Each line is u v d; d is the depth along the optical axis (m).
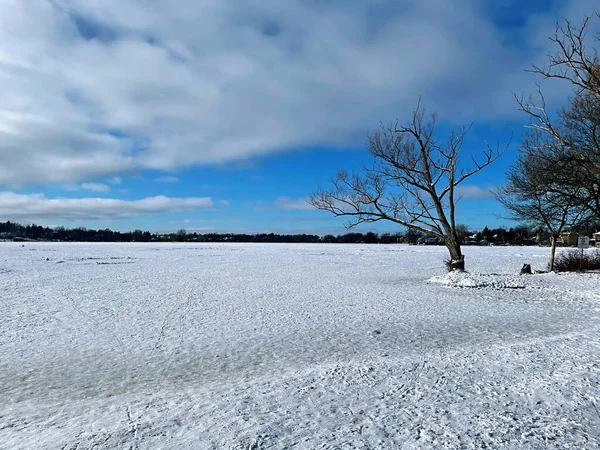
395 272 32.59
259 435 4.97
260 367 8.66
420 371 7.28
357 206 26.14
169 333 12.23
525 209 25.28
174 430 5.30
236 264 42.19
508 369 7.08
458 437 4.72
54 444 5.09
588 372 6.70
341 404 5.89
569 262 25.70
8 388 7.77
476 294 19.48
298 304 17.20
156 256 56.50
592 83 13.06
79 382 8.05
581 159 15.78
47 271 33.22
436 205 25.11
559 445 4.49
